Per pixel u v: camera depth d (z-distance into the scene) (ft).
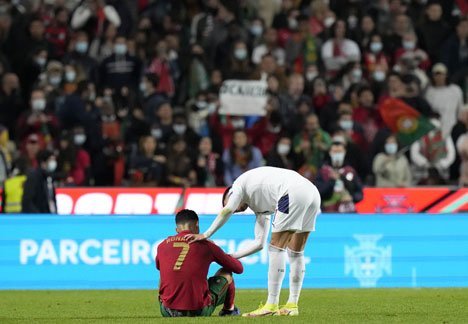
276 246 134.41
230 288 134.21
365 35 287.69
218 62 279.69
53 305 164.04
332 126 254.06
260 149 252.62
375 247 199.72
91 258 194.80
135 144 250.98
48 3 292.40
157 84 258.16
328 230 198.18
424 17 294.87
